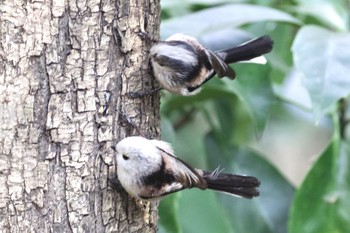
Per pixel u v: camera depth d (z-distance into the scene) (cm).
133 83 793
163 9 1089
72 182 762
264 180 1049
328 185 974
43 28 750
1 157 743
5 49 742
